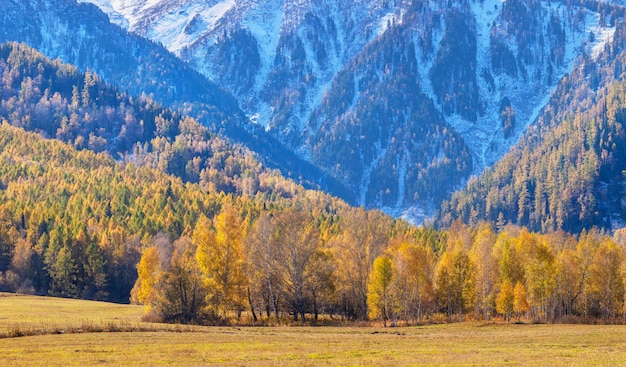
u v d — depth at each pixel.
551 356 55.00
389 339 72.19
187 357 55.00
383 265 104.88
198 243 104.31
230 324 100.31
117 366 50.06
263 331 84.06
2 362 51.97
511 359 53.03
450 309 121.69
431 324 108.19
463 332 87.56
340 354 56.88
